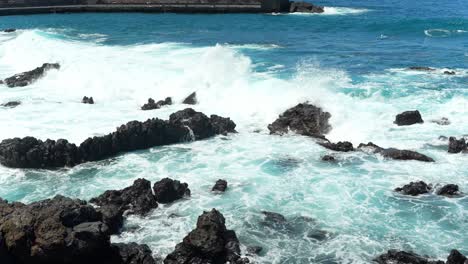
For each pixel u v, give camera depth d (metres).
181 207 20.33
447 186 21.34
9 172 23.77
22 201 20.97
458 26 64.25
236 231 18.66
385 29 64.56
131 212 19.81
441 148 25.98
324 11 90.50
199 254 16.64
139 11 91.88
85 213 16.80
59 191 21.86
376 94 33.59
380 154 25.06
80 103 33.00
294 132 28.31
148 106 31.75
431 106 31.83
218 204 20.55
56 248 15.43
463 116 30.27
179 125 27.12
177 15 87.12
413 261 16.61
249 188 21.92
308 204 20.59
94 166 24.34
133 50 48.72
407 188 21.41
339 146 25.83
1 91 36.09
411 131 28.22
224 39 57.88
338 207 20.34
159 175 23.23
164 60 42.75
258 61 43.84
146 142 26.47
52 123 28.98
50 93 35.50
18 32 62.81
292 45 53.28
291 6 90.44
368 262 16.88
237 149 26.16
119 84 36.22
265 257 17.17
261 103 31.98
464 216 19.61
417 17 76.19
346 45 53.28
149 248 17.44
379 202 20.72
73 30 66.81
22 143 24.22
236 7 89.75
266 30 66.44
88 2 97.44
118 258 16.70
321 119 28.66
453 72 39.56
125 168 24.05
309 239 18.20
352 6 99.75
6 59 47.47
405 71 40.44
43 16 87.50
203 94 33.59
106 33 63.41
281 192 21.56
